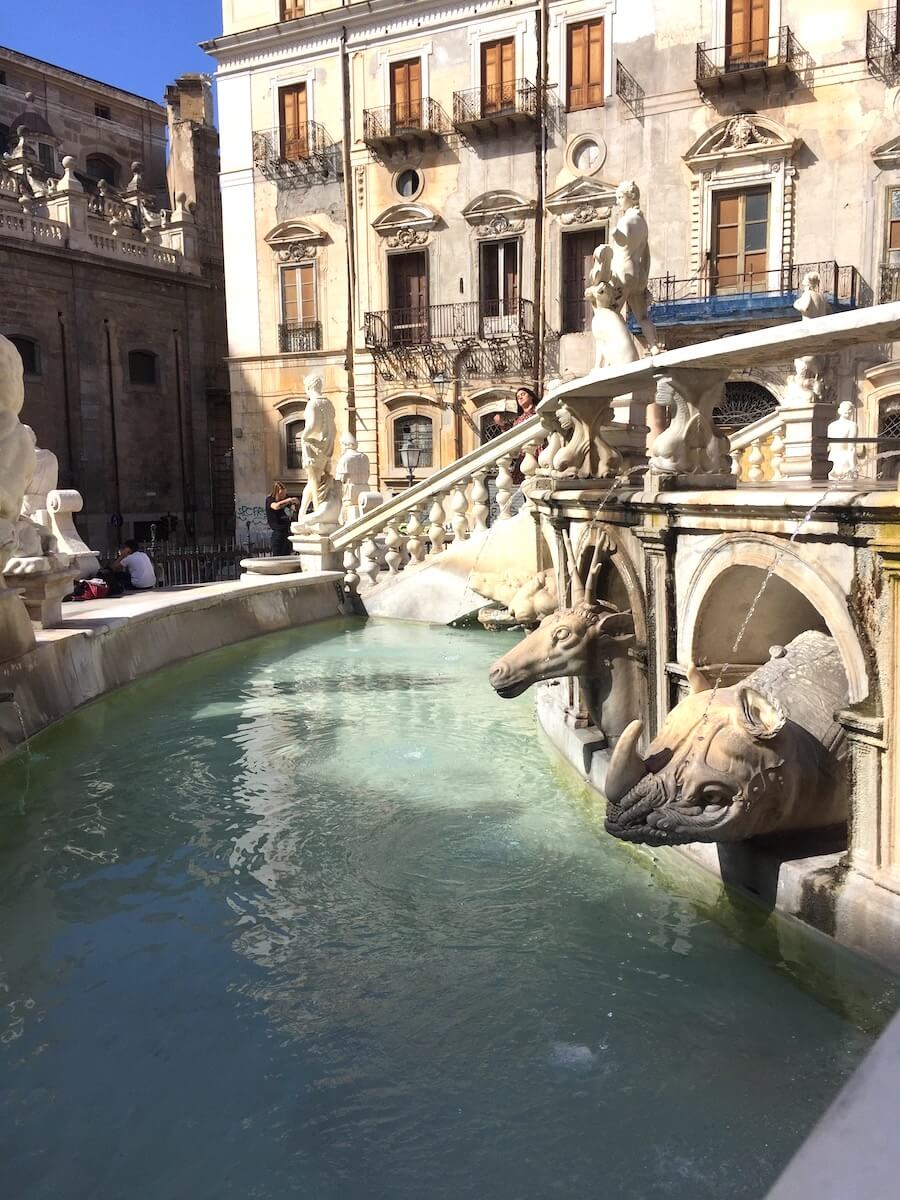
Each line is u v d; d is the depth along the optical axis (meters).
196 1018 3.63
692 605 4.50
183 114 46.12
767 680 4.24
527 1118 3.01
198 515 46.50
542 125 31.05
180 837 5.40
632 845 4.98
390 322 34.88
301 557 13.62
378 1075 3.25
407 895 4.58
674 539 4.63
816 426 8.89
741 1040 3.34
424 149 33.31
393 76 33.69
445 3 32.12
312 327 36.44
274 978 3.88
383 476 35.84
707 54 28.11
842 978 3.50
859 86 26.62
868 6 26.23
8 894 4.72
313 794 6.05
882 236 26.86
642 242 6.66
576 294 31.92
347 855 5.09
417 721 7.80
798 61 27.11
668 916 4.26
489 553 10.46
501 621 9.66
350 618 13.09
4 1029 3.58
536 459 12.03
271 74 35.78
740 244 28.62
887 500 3.21
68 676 7.78
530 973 3.84
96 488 41.66
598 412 6.29
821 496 3.49
